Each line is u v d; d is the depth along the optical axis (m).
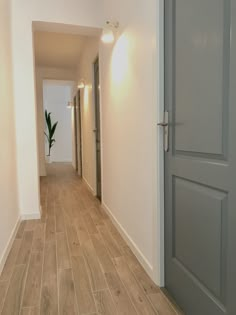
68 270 1.95
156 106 1.65
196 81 1.28
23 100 3.09
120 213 2.68
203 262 1.28
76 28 3.23
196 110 1.29
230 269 1.09
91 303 1.56
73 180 6.06
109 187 3.21
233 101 1.03
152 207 1.79
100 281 1.80
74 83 7.34
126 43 2.27
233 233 1.06
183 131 1.43
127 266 2.01
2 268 1.96
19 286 1.74
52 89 9.95
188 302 1.43
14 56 3.02
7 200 2.34
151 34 1.70
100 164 4.05
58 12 3.09
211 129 1.17
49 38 4.58
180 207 1.50
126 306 1.53
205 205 1.25
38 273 1.91
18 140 3.11
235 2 0.99
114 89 2.76
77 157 7.39
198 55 1.25
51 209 3.62
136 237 2.16
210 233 1.22
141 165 2.00
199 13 1.23
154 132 1.70
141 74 1.93
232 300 1.08
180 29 1.41
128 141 2.31
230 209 1.08
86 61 4.90
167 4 1.54
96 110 4.33
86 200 4.14
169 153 1.60
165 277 1.72
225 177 1.10
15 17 3.00
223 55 1.08
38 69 6.55
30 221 3.10
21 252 2.26
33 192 3.18
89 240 2.52
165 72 1.60
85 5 3.16
